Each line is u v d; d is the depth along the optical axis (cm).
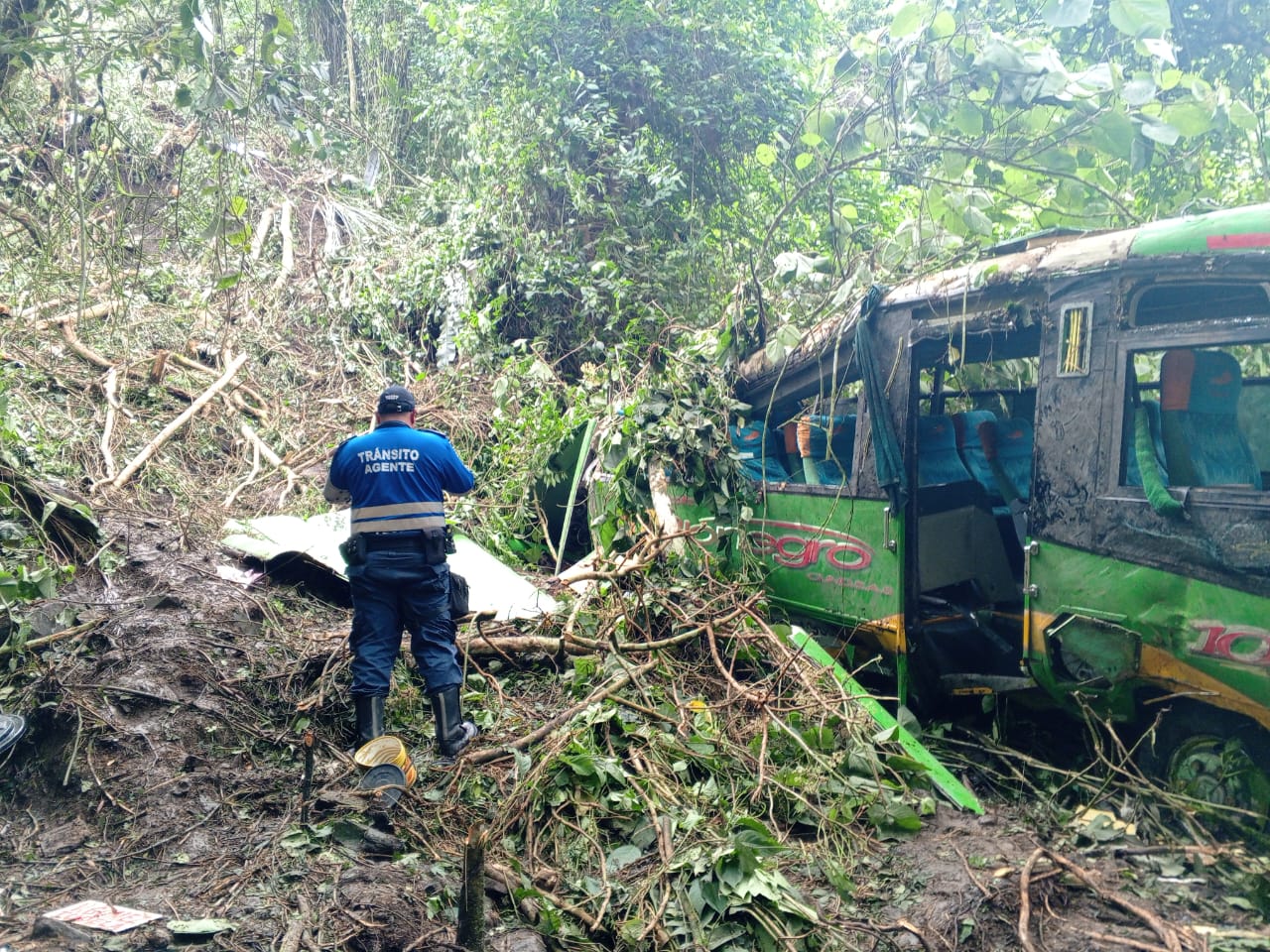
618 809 391
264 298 1085
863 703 461
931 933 322
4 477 561
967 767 454
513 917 330
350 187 1323
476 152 1018
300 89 465
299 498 755
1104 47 612
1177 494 361
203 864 350
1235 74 607
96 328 927
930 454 548
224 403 886
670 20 930
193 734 423
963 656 506
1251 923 321
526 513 747
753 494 565
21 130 593
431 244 1093
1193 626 358
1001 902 337
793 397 583
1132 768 403
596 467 689
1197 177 604
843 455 571
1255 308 395
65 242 770
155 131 1106
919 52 565
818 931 326
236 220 470
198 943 299
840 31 1081
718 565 569
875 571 491
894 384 489
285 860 348
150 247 1065
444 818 387
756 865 340
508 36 937
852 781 412
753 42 945
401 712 468
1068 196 569
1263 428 483
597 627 532
